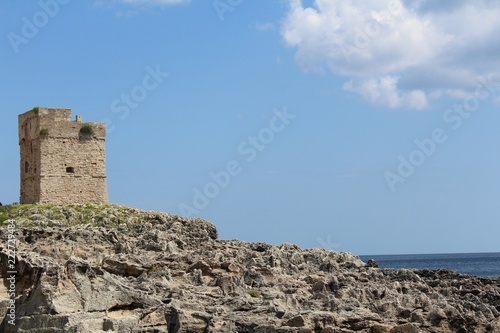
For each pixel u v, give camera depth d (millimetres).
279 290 108438
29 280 95125
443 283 127062
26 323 88375
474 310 109938
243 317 94250
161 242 124000
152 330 91062
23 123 151625
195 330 91938
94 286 91250
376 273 126000
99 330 88750
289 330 90750
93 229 126312
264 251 133500
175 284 105438
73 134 147375
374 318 97125
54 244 117250
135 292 93312
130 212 143125
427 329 99812
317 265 130750
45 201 144875
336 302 100812
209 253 121438
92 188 148250
